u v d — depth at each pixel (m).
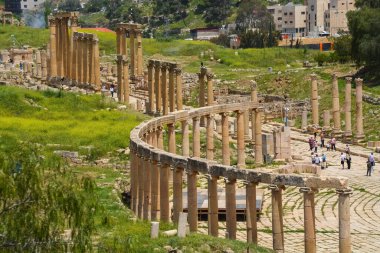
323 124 185.25
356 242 99.69
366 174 139.38
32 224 56.28
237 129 144.00
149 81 173.75
